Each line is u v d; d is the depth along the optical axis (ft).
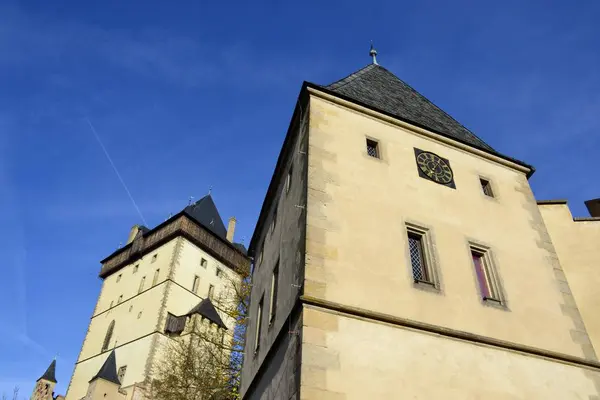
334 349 30.53
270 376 37.70
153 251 183.93
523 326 38.27
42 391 203.41
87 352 171.22
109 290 188.96
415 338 33.42
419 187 42.93
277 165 52.70
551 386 35.63
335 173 39.88
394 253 37.37
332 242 35.65
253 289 59.16
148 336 151.43
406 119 47.01
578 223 51.26
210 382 89.15
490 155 49.88
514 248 43.37
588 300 46.19
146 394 133.08
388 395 30.09
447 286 37.60
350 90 50.55
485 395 32.91
